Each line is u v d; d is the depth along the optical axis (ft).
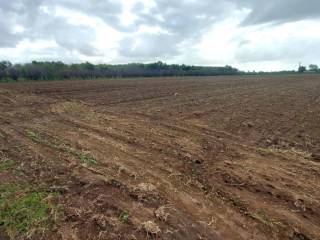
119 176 19.57
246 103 55.83
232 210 15.96
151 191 17.53
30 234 13.58
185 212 15.56
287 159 23.94
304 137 30.99
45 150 24.27
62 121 35.86
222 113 44.34
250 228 14.42
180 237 13.52
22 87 81.10
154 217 14.97
